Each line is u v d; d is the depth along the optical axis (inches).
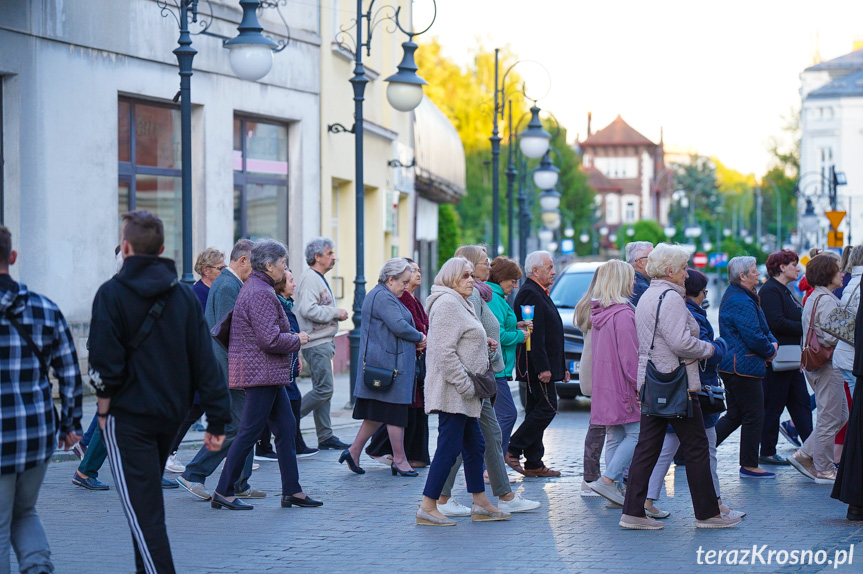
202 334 261.9
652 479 370.9
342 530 351.9
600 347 383.9
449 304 353.4
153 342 254.5
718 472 471.5
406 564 305.1
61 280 648.4
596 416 383.2
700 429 352.8
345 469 475.8
